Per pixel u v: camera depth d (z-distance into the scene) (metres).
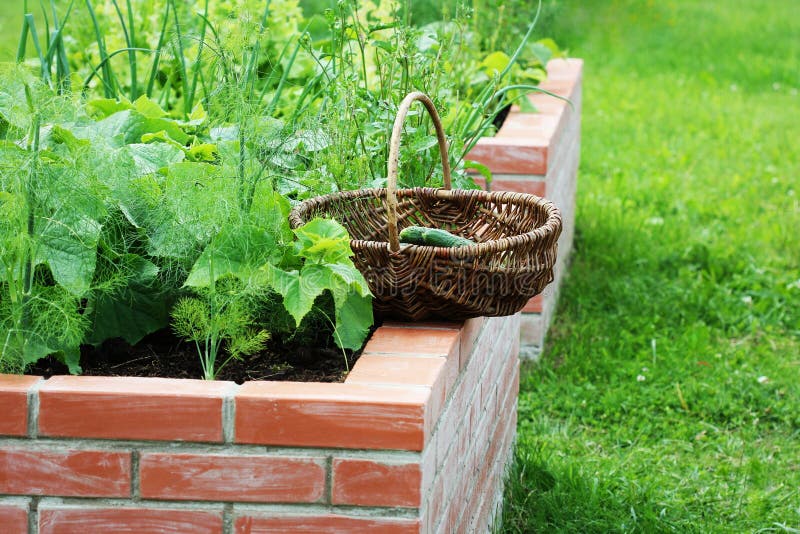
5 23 7.89
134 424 1.88
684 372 4.13
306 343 2.39
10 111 2.27
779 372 4.19
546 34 5.97
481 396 2.61
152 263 2.32
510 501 3.12
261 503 1.90
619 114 8.92
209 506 1.91
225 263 2.19
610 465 3.39
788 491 3.30
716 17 13.38
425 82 3.05
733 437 3.71
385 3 3.71
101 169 2.30
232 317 2.13
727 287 5.12
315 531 1.89
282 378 2.29
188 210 2.23
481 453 2.66
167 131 2.79
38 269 2.29
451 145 3.04
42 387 1.89
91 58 4.27
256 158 2.47
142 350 2.43
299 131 2.73
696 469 3.40
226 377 2.30
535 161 4.08
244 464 1.88
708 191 6.82
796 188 6.93
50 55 3.06
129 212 2.33
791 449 3.64
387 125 2.81
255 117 2.42
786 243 5.72
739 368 4.25
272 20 4.12
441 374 2.03
